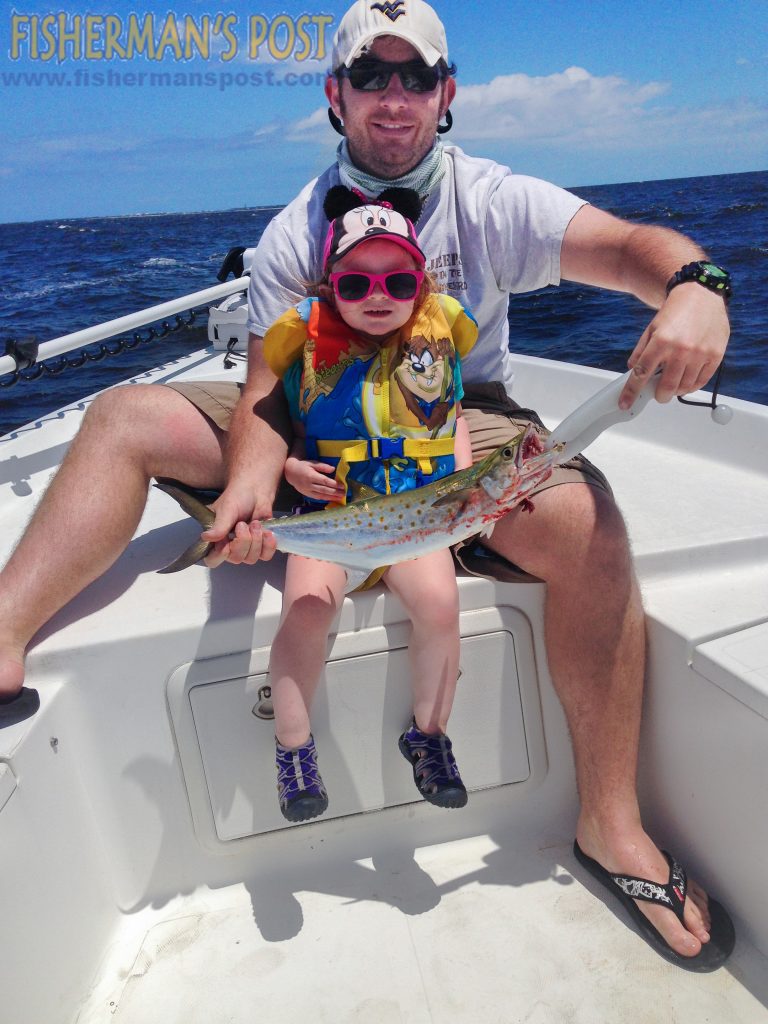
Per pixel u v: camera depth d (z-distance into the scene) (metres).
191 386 2.23
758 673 1.62
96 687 1.86
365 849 2.07
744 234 25.45
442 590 1.86
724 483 2.74
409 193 2.14
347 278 1.89
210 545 1.80
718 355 1.62
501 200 2.20
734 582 2.02
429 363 1.98
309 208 2.31
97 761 1.89
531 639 2.03
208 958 1.84
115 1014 1.72
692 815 1.86
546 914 1.89
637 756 1.91
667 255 1.83
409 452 1.96
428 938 1.85
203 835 1.97
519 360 3.98
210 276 24.06
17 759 1.58
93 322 15.78
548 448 1.61
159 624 1.87
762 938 1.72
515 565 1.97
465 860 2.05
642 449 3.21
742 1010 1.64
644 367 1.59
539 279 2.21
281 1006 1.72
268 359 2.06
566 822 2.14
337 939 1.86
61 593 1.88
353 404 1.96
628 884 1.82
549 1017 1.66
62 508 1.93
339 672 1.94
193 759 1.93
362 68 2.06
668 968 1.74
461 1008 1.69
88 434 2.07
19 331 14.91
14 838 1.52
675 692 1.84
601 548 1.83
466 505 1.62
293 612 1.83
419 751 1.87
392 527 1.69
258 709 1.92
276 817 1.98
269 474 1.97
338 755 1.99
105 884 1.89
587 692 1.90
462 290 2.27
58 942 1.64
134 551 2.32
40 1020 1.54
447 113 2.36
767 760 1.59
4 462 3.25
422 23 2.09
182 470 2.13
